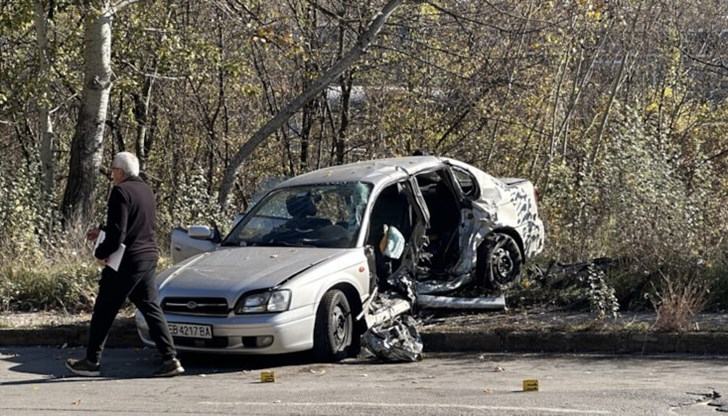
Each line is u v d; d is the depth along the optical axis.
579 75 39.50
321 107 39.06
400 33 31.62
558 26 31.70
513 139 37.09
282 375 14.28
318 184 17.41
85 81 26.72
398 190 17.23
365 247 16.19
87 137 26.64
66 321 18.48
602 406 11.24
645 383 12.86
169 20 33.53
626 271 18.53
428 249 18.16
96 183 26.91
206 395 12.81
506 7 31.75
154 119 43.41
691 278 17.81
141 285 14.35
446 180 18.30
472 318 17.33
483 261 18.23
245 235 17.05
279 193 17.62
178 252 17.88
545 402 11.54
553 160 34.16
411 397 12.12
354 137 38.47
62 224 24.50
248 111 42.38
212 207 24.77
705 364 14.36
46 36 31.20
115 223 14.02
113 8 26.78
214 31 36.69
